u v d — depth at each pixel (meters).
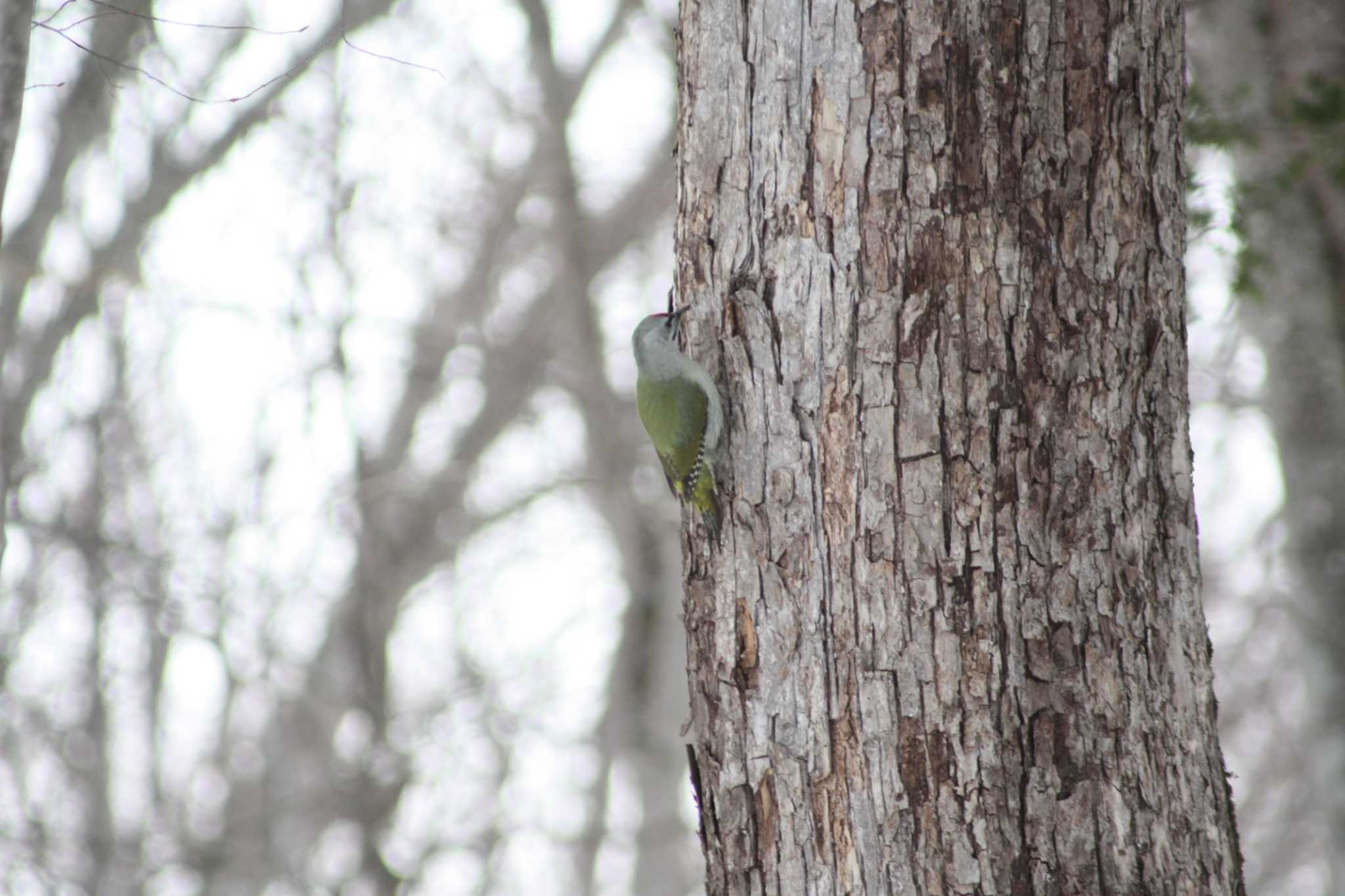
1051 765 8.98
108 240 32.88
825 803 9.52
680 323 11.02
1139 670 9.20
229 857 29.83
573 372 32.47
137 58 19.34
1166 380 9.62
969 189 9.40
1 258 28.69
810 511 9.81
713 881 10.16
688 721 10.59
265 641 31.00
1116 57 9.48
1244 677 39.25
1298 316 20.20
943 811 9.05
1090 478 9.24
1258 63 18.16
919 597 9.23
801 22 10.02
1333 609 20.50
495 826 29.84
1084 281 9.37
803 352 9.94
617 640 34.00
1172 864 9.02
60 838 28.52
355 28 32.62
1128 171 9.52
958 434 9.28
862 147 9.66
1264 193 17.61
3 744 29.77
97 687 31.53
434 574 35.72
